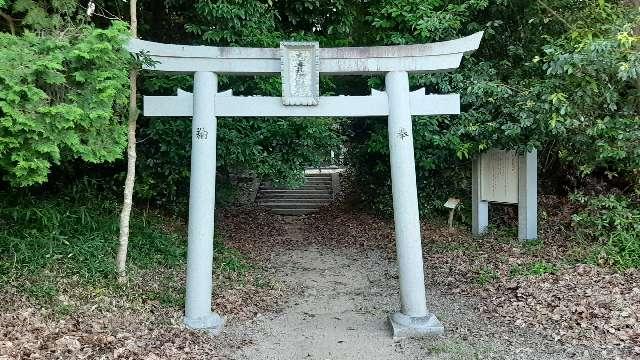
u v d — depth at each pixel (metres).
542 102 6.77
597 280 5.98
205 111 5.22
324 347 4.94
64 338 4.18
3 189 6.57
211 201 5.27
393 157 5.31
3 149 4.04
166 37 8.12
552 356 4.49
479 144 8.13
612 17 6.90
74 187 7.24
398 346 4.93
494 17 8.42
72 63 4.41
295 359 4.66
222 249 8.17
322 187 15.02
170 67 5.21
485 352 4.67
